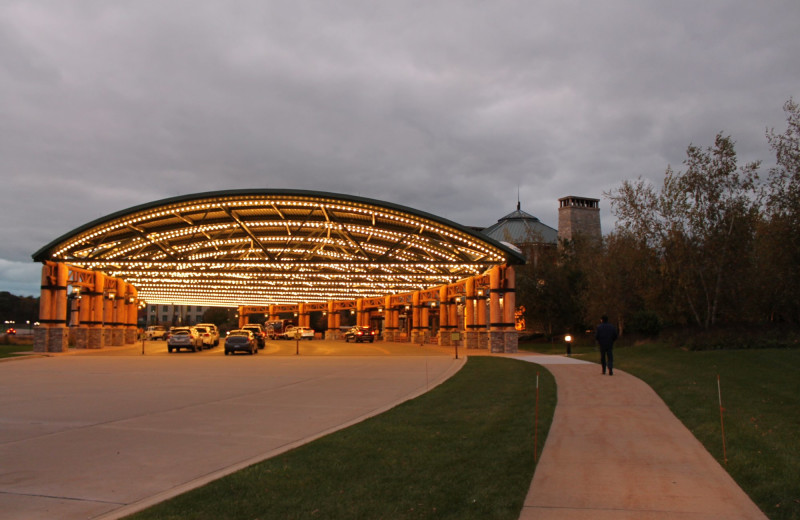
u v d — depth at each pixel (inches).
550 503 280.5
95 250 1759.4
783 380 655.1
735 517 260.1
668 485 307.3
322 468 342.6
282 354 1692.9
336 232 1897.1
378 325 3821.4
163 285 2625.5
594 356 1214.9
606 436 425.1
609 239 1926.7
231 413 571.8
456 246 1659.7
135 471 352.8
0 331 3878.0
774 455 352.8
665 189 1249.4
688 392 608.4
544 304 2370.8
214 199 1478.8
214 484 311.9
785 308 1201.4
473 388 725.9
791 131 1059.3
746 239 1171.3
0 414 569.0
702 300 1237.7
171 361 1337.4
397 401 643.5
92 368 1132.5
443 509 268.4
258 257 2262.6
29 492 309.1
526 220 4069.9
